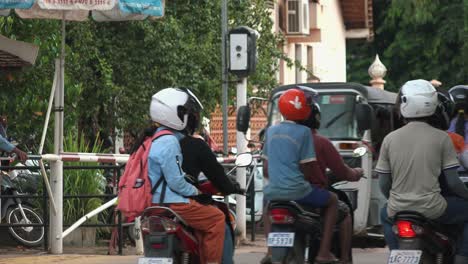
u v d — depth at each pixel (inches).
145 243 534.6
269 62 1487.5
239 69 1001.5
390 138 540.7
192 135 551.2
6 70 921.5
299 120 622.2
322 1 2551.7
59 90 893.8
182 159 537.6
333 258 620.1
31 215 929.5
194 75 1268.5
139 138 544.7
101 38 1242.0
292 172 611.5
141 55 1250.0
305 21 2233.0
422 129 537.6
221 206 552.7
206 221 536.7
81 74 1201.4
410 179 532.4
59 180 864.3
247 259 861.8
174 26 1246.3
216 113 1752.0
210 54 1288.1
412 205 530.6
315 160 615.2
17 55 884.6
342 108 974.4
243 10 1381.6
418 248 527.5
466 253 546.0
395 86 3174.2
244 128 952.3
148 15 937.5
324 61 2588.6
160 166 531.5
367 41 3046.3
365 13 2743.6
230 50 1003.3
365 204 947.3
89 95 1222.3
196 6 1304.1
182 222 533.6
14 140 1031.6
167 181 529.7
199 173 540.4
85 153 909.8
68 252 896.3
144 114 1258.0
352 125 967.6
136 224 890.1
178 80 1261.1
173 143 532.4
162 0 855.1
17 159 928.3
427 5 2992.1
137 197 534.3
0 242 936.3
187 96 543.2
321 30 2491.4
